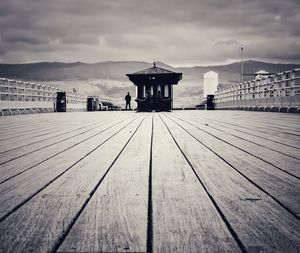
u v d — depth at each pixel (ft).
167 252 4.80
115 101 162.20
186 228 5.70
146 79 91.40
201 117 47.62
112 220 6.08
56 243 5.13
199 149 14.98
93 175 9.93
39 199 7.50
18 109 67.67
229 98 104.78
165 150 14.80
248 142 17.29
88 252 4.82
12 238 5.34
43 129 27.12
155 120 40.60
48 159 12.75
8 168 11.07
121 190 8.21
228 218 6.17
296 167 10.85
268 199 7.38
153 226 5.79
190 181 9.09
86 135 21.81
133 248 4.93
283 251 4.82
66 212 6.59
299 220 6.07
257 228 5.68
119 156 13.34
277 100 61.57
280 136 19.99
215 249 4.90
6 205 7.09
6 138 20.18
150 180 9.29
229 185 8.64
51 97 90.02
